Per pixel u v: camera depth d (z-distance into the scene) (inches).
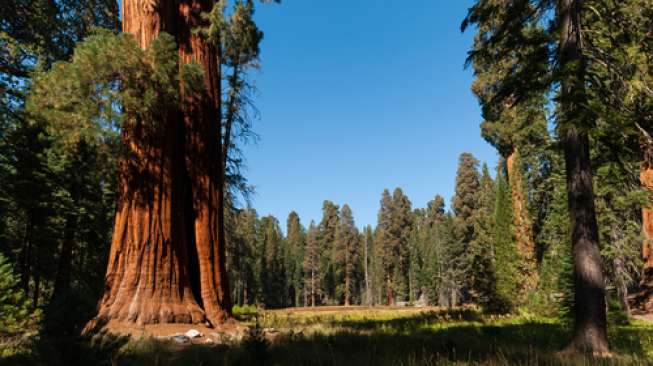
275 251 3004.4
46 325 132.0
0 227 787.4
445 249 2363.4
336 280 3304.6
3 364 173.3
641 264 840.3
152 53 362.6
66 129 359.6
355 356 222.4
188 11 465.4
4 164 730.8
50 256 893.8
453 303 2289.6
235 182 726.5
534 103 473.1
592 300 342.3
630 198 711.7
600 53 398.9
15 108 579.8
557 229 855.7
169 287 380.5
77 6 620.4
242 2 509.7
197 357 209.5
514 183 1058.1
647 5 414.3
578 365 230.1
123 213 382.6
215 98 474.9
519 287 918.4
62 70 349.7
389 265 2802.7
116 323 342.3
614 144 404.2
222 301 429.7
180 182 420.5
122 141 391.5
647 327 558.6
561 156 879.7
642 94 407.2
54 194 764.0
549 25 433.7
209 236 437.7
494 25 478.9
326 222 3572.8
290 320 516.4
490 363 210.1
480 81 1109.1
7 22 561.0
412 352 236.7
